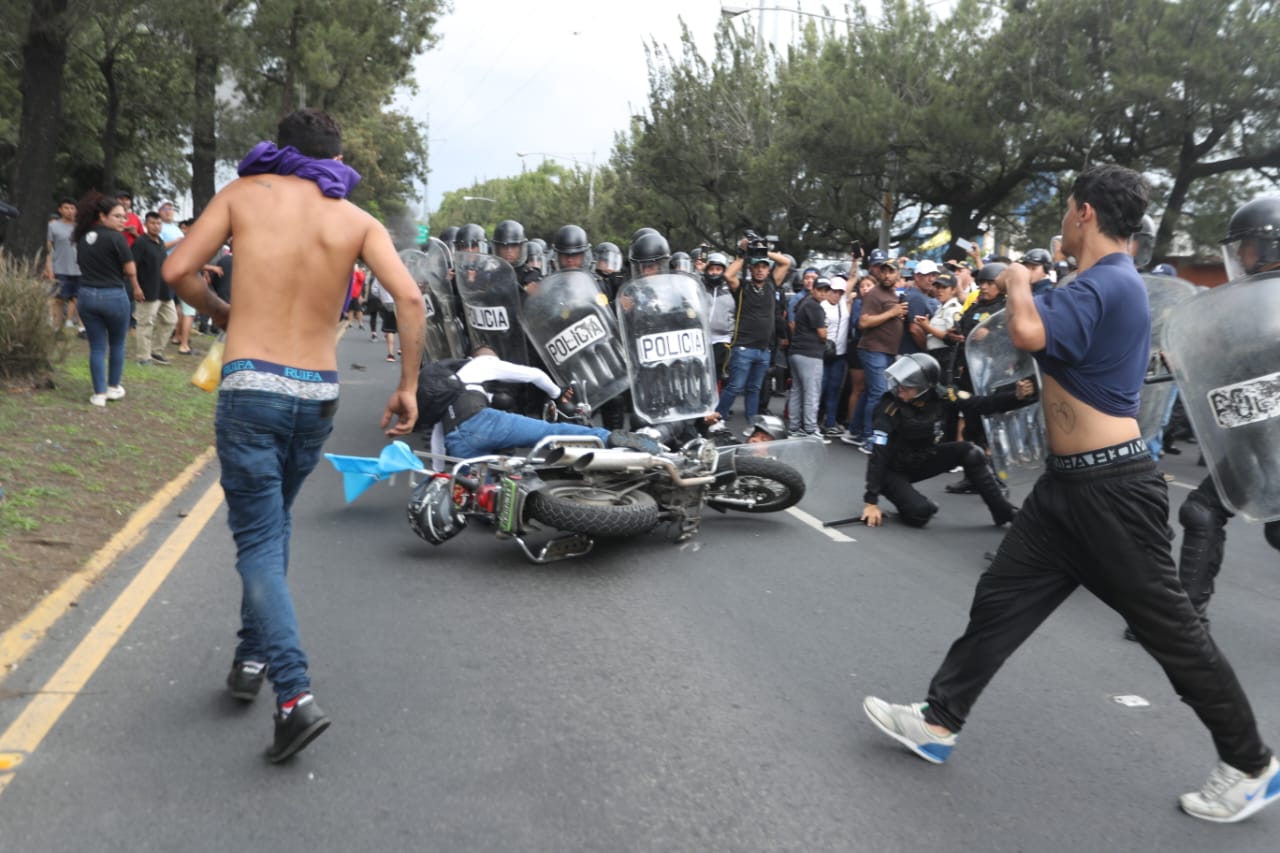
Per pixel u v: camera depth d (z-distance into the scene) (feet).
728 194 105.81
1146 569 10.30
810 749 11.80
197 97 62.75
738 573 18.88
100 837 9.44
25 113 44.65
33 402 28.84
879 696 13.37
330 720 10.95
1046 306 10.29
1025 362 21.09
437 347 30.96
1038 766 11.58
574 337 24.17
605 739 11.84
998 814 10.50
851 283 38.63
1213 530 15.55
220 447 11.00
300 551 19.13
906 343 33.91
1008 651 11.21
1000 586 11.13
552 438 19.45
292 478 11.69
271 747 11.19
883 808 10.54
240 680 12.19
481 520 21.47
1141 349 10.37
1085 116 62.03
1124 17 61.26
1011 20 66.85
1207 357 13.34
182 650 13.91
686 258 34.65
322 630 15.03
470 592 17.08
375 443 30.81
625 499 19.42
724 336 36.14
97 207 29.22
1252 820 10.55
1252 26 56.80
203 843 9.43
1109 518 10.30
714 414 22.98
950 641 15.55
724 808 10.42
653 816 10.21
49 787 10.27
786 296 41.04
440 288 29.63
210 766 10.83
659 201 112.88
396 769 10.94
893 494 23.24
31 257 44.60
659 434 21.86
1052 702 13.37
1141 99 59.88
